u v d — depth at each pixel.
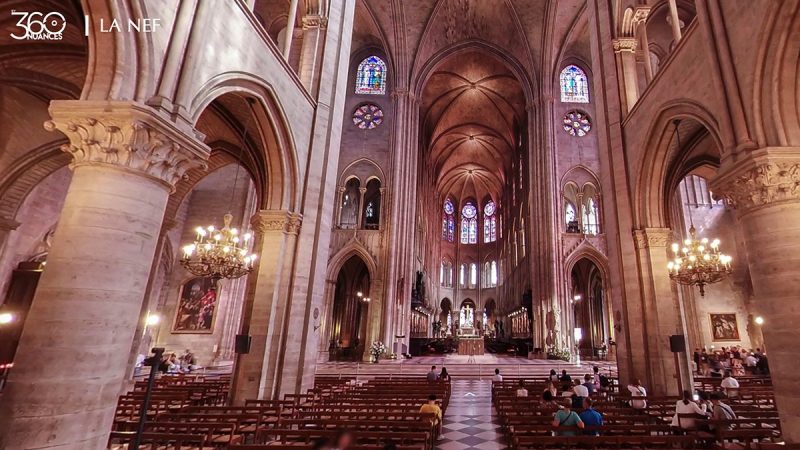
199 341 20.89
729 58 7.97
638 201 12.53
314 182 12.52
